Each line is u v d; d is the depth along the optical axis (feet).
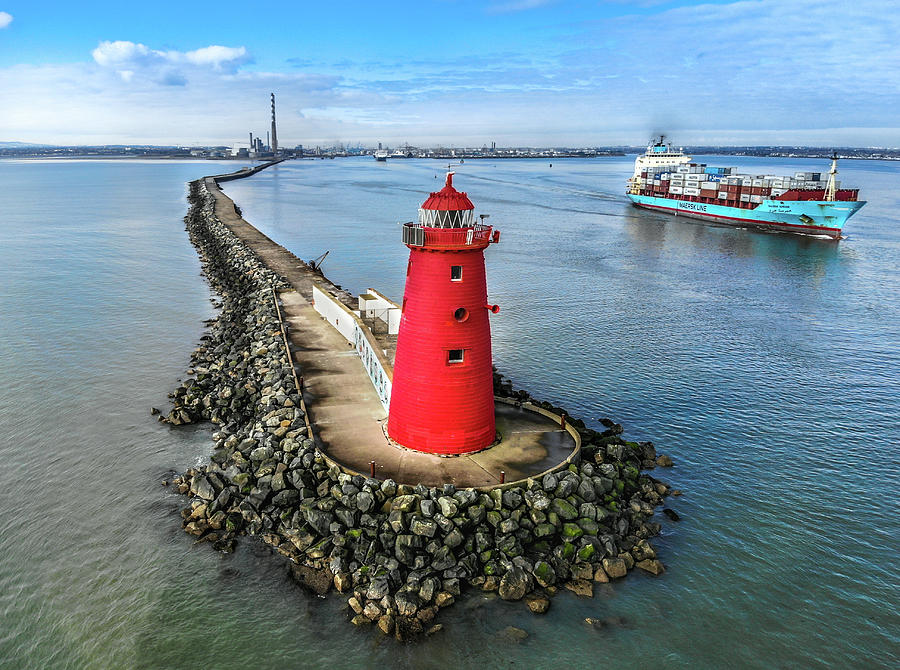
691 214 404.57
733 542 76.43
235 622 62.49
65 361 130.21
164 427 102.37
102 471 89.10
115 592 66.44
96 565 70.33
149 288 195.62
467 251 77.36
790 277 225.35
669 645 60.80
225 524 76.48
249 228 298.15
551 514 73.87
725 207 372.99
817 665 59.00
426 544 69.21
